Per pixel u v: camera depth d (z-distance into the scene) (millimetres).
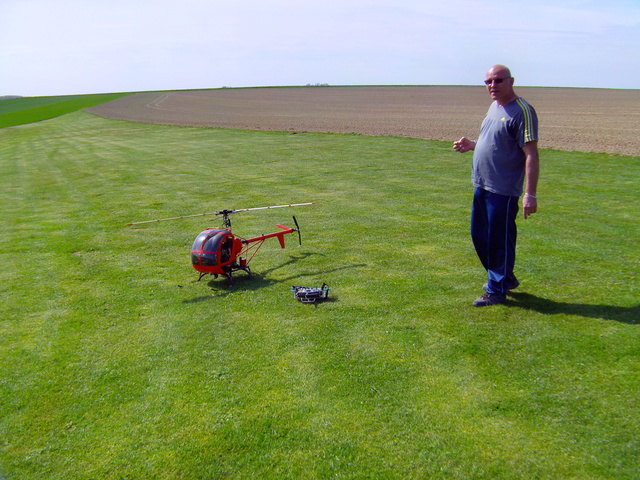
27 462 3990
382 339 5441
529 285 6625
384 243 9023
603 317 5555
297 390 4637
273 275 7773
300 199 12938
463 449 3771
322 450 3865
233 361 5238
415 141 23438
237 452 3922
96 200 14484
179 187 15484
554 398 4250
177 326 6156
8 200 15578
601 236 8680
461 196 12508
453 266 7641
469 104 66938
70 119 58594
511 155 5609
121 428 4316
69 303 7090
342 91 128000
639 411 4004
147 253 9336
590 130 28547
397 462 3695
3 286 7910
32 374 5242
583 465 3527
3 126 55469
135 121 47906
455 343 5238
